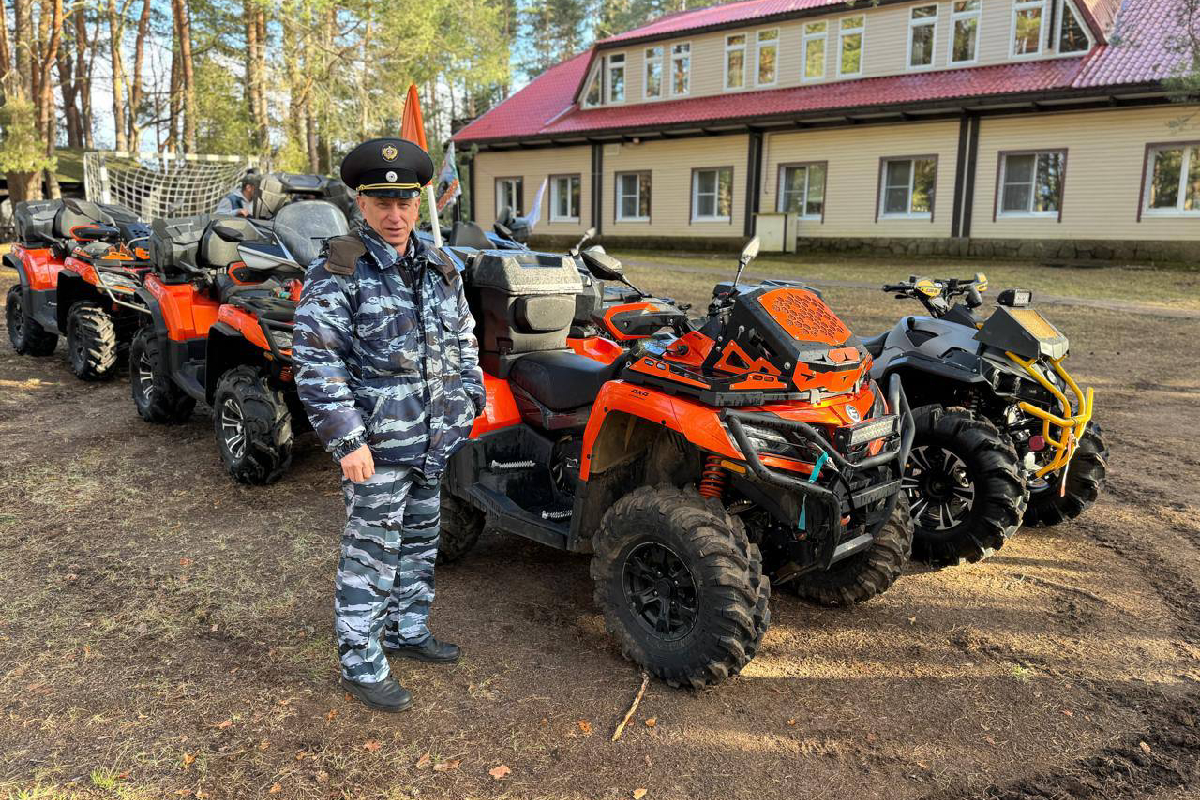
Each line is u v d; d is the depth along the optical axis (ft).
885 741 9.95
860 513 11.27
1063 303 43.14
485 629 12.34
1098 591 13.97
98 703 10.23
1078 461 15.90
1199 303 43.16
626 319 20.75
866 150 68.13
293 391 18.40
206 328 20.79
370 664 10.16
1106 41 60.59
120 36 89.15
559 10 162.40
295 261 17.56
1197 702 10.82
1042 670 11.56
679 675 10.56
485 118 93.20
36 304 29.01
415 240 9.80
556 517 12.67
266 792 8.80
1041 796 9.04
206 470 18.97
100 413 23.50
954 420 14.30
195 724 9.89
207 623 12.23
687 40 79.05
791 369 10.30
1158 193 58.44
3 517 16.05
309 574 13.82
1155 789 9.18
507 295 13.33
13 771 9.00
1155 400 26.55
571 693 10.74
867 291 47.80
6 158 53.78
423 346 9.62
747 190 74.18
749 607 10.18
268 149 69.92
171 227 20.59
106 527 15.69
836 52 71.56
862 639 12.36
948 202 65.31
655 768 9.35
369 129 73.41
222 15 74.74
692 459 11.82
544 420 13.07
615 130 77.66
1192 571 14.67
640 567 11.09
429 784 8.99
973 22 65.36
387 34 70.08
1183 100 47.85
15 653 11.31
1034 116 61.00
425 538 10.82
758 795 8.96
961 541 14.30
